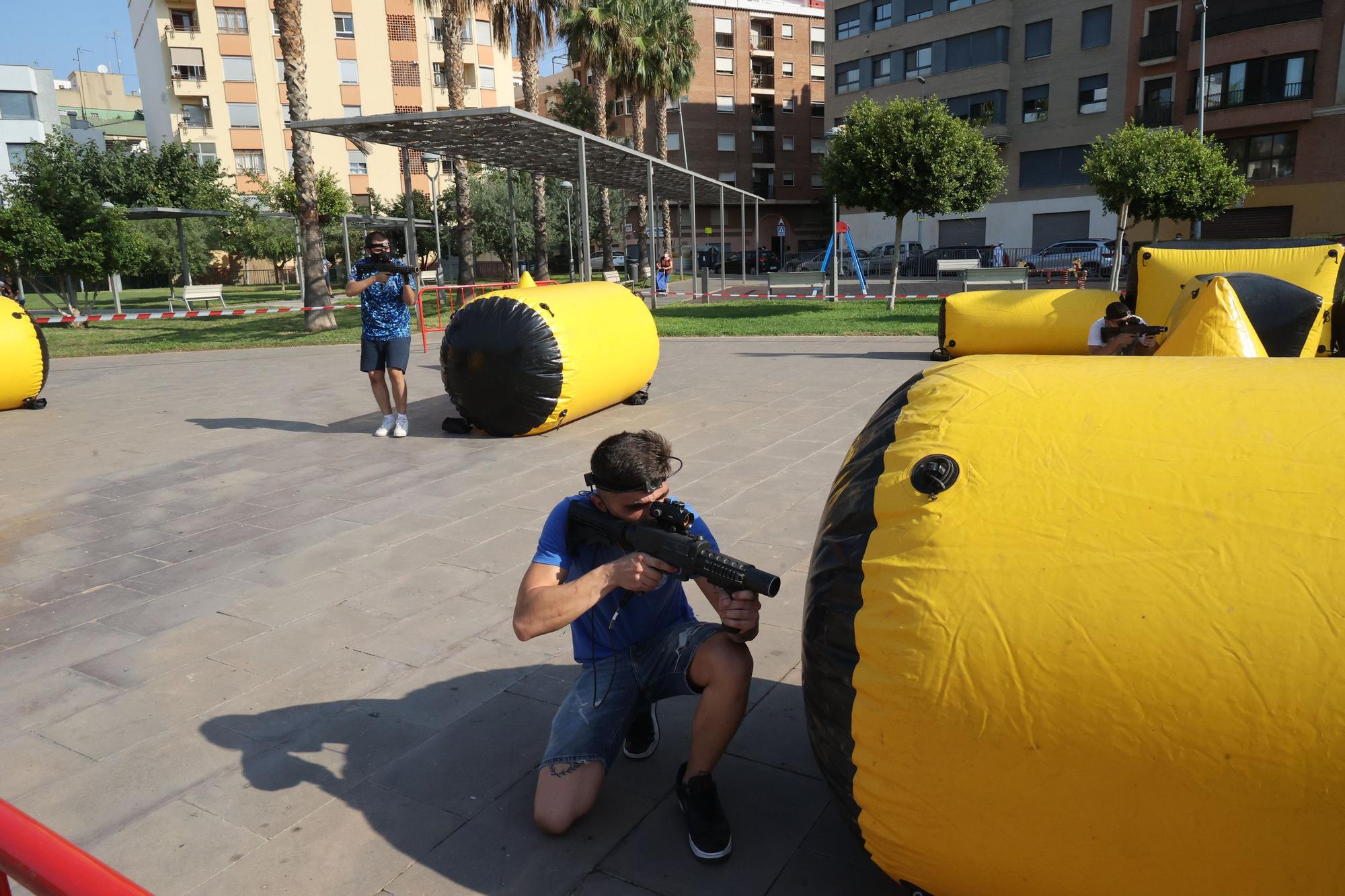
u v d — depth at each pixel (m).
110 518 6.00
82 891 1.04
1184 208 21.50
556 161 20.67
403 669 3.76
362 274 7.89
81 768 3.10
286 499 6.32
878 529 1.94
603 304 8.51
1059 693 1.64
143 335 20.58
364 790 2.92
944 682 1.72
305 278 19.92
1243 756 1.53
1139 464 1.77
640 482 2.51
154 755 3.16
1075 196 39.12
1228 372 1.96
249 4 48.28
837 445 7.34
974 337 11.62
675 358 13.48
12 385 9.88
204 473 7.18
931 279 36.31
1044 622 1.67
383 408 8.28
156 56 49.50
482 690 3.56
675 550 2.41
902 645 1.78
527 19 27.53
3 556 5.30
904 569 1.83
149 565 5.08
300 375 12.95
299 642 4.04
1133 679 1.59
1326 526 1.59
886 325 16.66
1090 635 1.63
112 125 70.81
